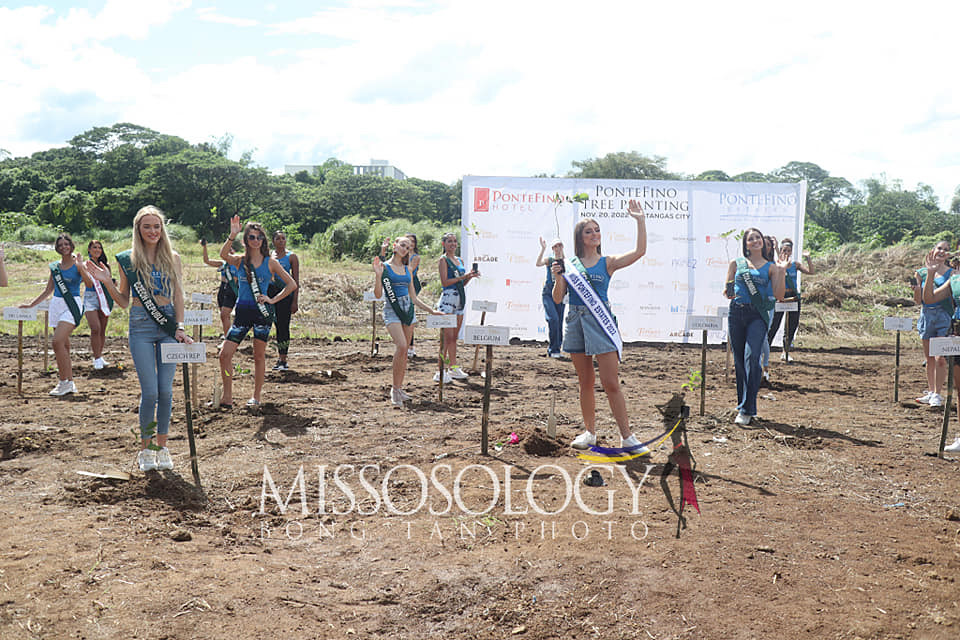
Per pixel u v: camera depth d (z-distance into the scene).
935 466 6.35
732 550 4.39
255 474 5.82
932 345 6.61
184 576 3.86
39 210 79.19
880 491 5.65
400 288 8.40
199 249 33.75
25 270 24.19
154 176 81.25
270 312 7.93
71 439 6.70
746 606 3.72
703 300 15.03
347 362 11.68
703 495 5.38
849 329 17.55
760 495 5.43
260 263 7.84
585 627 3.54
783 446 6.89
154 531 4.55
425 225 33.88
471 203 14.70
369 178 96.31
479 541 4.50
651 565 4.16
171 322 5.67
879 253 24.97
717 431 7.39
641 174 71.06
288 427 7.27
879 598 3.84
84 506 4.97
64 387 8.66
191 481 5.60
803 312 18.66
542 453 6.40
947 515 5.05
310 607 3.63
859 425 7.91
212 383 9.45
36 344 12.89
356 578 4.02
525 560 4.22
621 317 15.09
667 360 13.03
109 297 10.39
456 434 7.07
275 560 4.21
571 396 9.33
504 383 10.15
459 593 3.85
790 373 11.80
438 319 8.67
